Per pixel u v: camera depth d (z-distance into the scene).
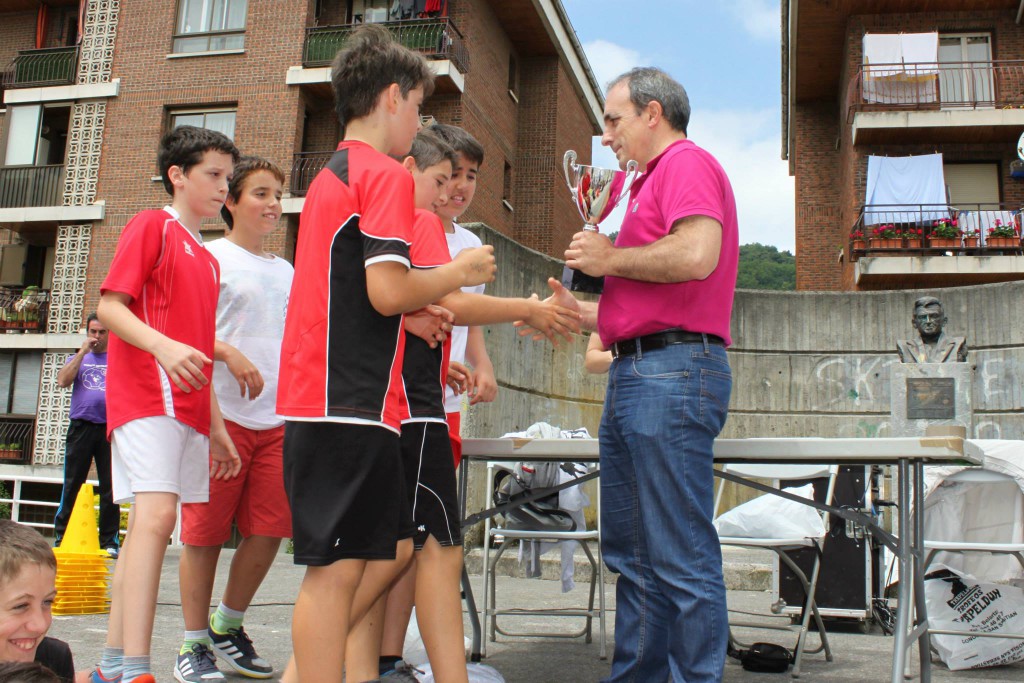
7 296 18.20
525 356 9.11
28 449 17.08
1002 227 15.75
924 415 8.09
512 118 18.81
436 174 2.82
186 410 2.71
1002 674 3.63
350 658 2.21
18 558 1.59
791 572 4.94
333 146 16.34
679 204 2.43
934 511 4.24
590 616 4.00
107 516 7.04
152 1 16.83
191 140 2.94
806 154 19.83
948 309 10.93
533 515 4.06
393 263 1.91
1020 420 10.29
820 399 11.10
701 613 2.36
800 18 17.22
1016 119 15.54
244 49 16.16
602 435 2.71
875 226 16.19
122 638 2.66
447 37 15.74
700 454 2.43
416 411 2.29
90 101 16.89
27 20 19.03
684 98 2.70
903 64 16.34
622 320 2.52
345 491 1.87
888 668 3.67
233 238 3.47
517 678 3.26
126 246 2.71
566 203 19.78
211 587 3.07
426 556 2.24
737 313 11.31
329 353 1.92
